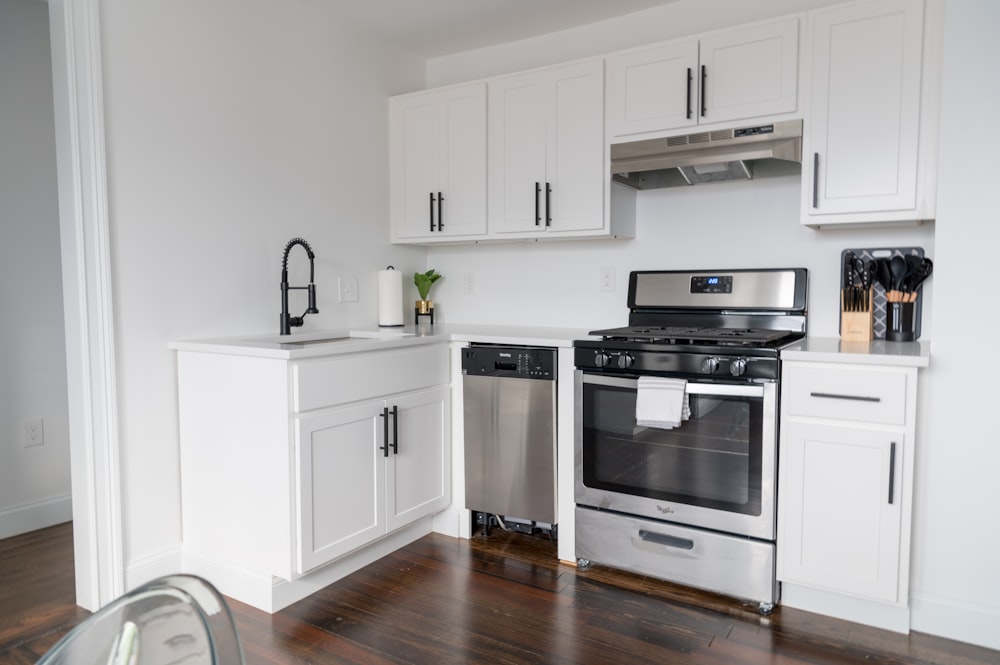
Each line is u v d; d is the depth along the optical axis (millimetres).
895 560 2080
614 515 2553
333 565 2508
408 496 2729
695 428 2354
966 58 2014
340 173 3125
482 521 3076
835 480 2150
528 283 3371
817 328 2689
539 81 2922
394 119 3359
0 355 2922
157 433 2436
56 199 3113
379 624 2197
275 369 2195
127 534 2354
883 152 2264
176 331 2482
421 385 2779
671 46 2604
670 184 2896
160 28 2398
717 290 2836
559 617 2242
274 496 2236
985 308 2016
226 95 2623
